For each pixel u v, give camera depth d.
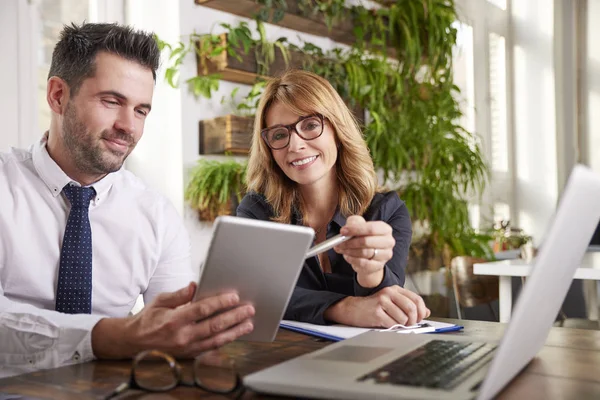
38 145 1.44
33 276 1.38
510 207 5.80
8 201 1.38
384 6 3.95
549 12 5.70
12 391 0.81
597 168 5.98
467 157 4.09
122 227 1.50
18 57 2.69
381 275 1.34
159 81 3.02
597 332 1.22
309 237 0.90
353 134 1.70
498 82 5.70
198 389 0.82
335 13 3.43
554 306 0.88
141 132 1.39
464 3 5.27
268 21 3.19
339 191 1.73
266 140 1.67
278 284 0.94
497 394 0.77
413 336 1.08
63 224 1.42
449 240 3.91
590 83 6.04
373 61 3.60
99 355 0.98
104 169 1.38
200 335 0.92
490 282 2.66
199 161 2.97
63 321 1.00
